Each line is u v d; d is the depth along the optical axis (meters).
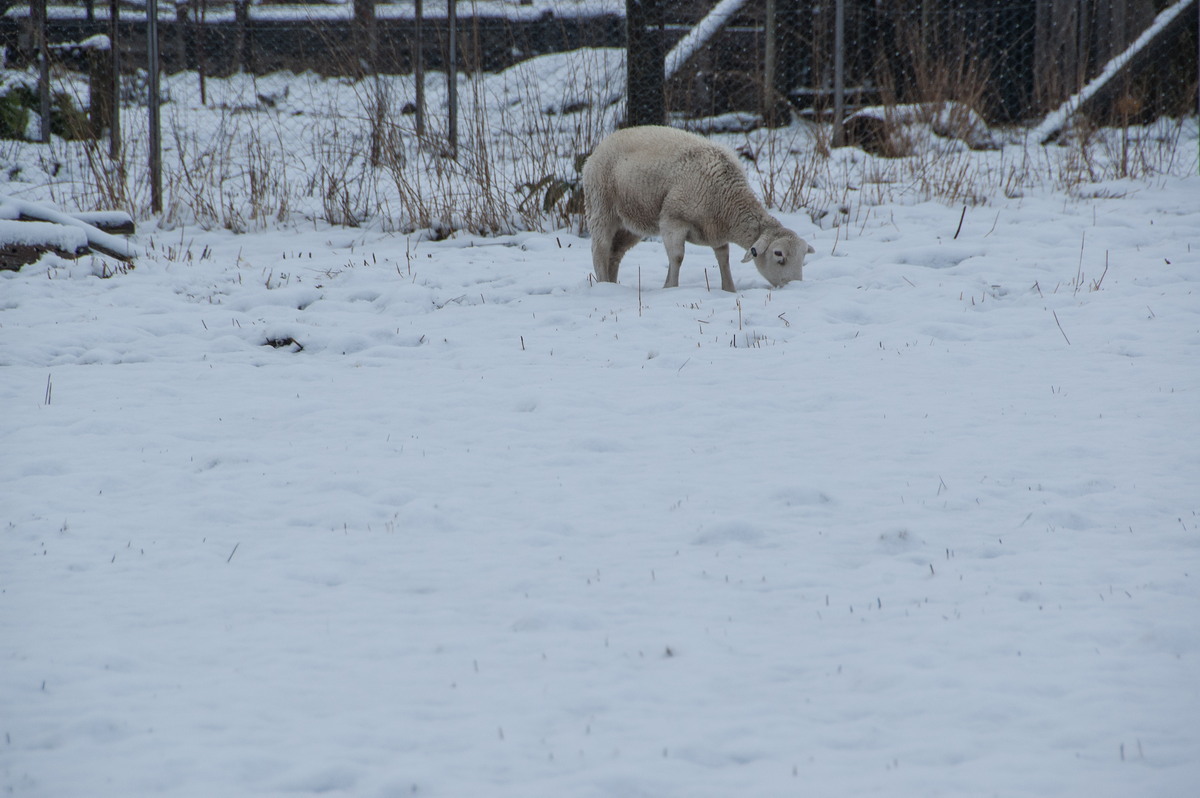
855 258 17.64
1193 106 29.52
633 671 5.82
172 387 11.99
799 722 5.26
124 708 5.41
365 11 28.73
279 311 15.43
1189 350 12.33
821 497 8.49
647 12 21.41
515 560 7.44
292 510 8.48
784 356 12.66
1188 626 6.00
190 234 21.12
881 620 6.40
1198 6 28.77
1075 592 6.70
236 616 6.57
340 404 11.32
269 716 5.34
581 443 9.95
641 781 4.70
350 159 23.39
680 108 29.03
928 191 22.58
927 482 8.80
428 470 9.33
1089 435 9.80
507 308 15.31
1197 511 8.01
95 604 6.74
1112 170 24.50
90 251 18.11
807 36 30.16
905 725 5.21
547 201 21.28
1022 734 5.10
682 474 9.16
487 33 30.36
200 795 4.64
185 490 8.94
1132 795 4.55
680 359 12.60
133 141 24.91
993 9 29.84
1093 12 29.17
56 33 31.30
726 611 6.59
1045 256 17.36
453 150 22.62
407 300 15.79
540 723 5.26
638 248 19.38
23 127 27.70
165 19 32.50
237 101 30.75
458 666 5.89
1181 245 17.69
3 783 4.72
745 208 14.98
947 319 14.05
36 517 8.30
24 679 5.69
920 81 27.84
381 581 7.13
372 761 4.93
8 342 13.47
